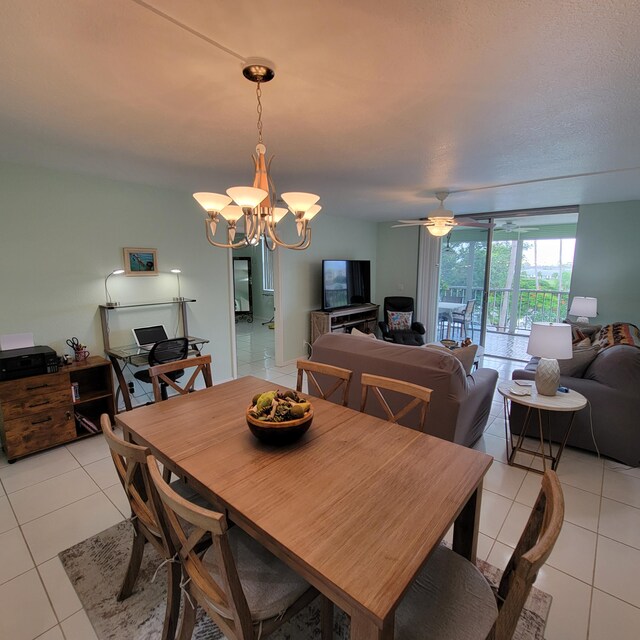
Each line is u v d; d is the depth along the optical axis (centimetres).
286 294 548
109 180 338
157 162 284
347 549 102
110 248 343
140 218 362
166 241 384
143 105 184
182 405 206
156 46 134
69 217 316
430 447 158
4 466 272
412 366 259
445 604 114
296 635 153
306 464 145
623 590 172
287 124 209
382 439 166
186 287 406
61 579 177
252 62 143
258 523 111
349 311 600
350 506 120
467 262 653
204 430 175
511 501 236
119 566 185
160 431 174
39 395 281
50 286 311
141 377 330
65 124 207
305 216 187
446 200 463
